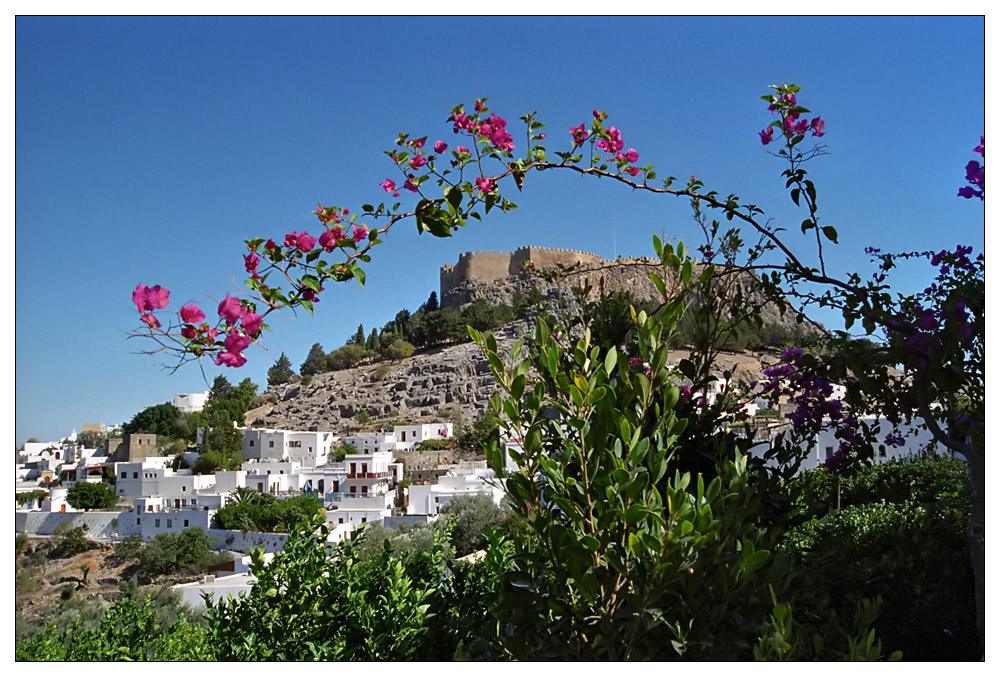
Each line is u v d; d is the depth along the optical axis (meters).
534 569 5.66
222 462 125.81
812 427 8.77
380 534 45.22
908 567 8.26
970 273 6.73
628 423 4.88
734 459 7.32
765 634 4.98
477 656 6.99
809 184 7.22
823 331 7.73
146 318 5.22
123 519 88.25
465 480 79.88
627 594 5.05
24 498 103.56
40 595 66.19
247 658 8.88
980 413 6.35
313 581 9.70
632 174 7.60
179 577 72.94
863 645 5.14
